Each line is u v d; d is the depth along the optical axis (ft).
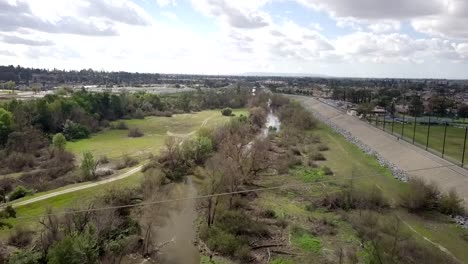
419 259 133.90
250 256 143.54
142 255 143.64
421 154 268.62
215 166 191.11
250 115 460.14
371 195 193.36
